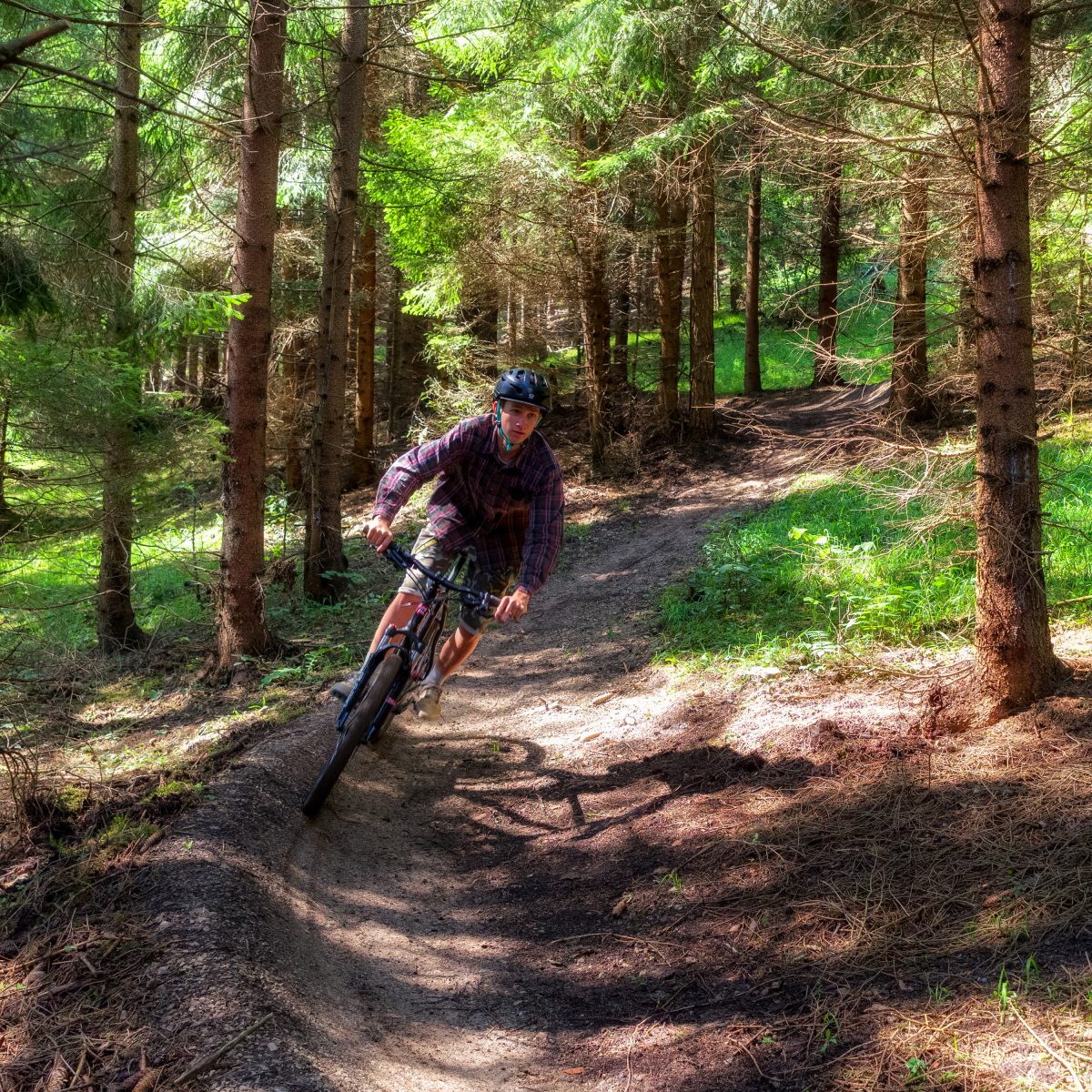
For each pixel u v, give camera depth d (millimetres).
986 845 3328
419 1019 3047
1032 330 4051
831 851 3590
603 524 13828
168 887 3242
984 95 3910
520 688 7164
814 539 7637
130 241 8227
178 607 10867
